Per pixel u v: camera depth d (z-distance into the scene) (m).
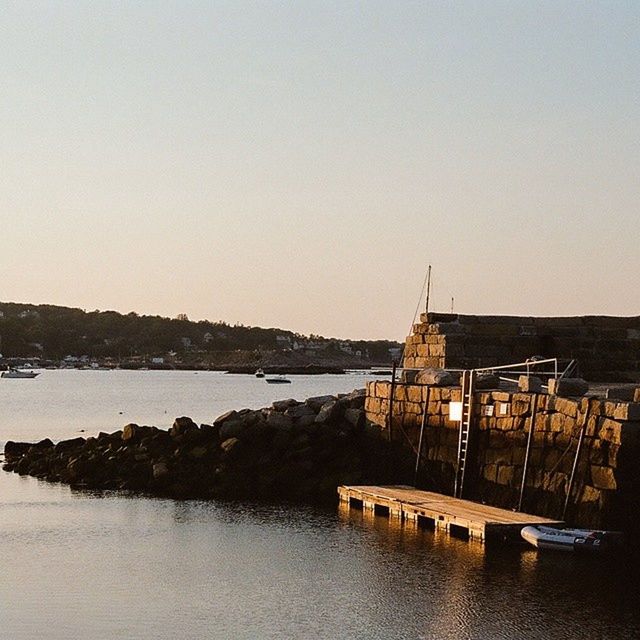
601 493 29.81
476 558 30.20
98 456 47.81
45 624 24.98
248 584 28.28
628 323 46.56
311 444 43.94
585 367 46.00
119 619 25.36
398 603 26.36
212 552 32.03
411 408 40.09
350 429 43.78
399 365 54.22
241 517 37.44
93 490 44.31
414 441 39.69
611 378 46.16
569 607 25.88
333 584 28.14
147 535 34.62
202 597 27.12
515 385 40.31
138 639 23.98
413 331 46.75
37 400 139.25
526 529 31.02
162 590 27.81
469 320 45.91
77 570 29.98
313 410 46.38
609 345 46.28
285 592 27.48
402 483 40.16
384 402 41.72
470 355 45.28
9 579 28.97
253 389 185.88
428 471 38.62
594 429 30.36
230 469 44.00
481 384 38.22
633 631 24.22
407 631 24.38
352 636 24.08
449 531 33.34
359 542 32.62
